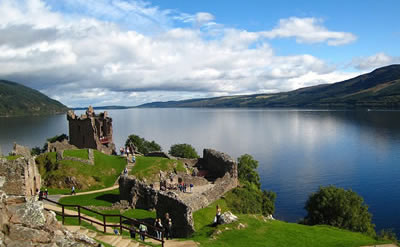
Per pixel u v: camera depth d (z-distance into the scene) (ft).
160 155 254.88
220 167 221.25
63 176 197.16
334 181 403.75
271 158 549.54
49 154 217.77
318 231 106.32
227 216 107.86
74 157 214.07
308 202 220.23
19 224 50.65
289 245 90.27
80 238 56.65
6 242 47.70
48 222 55.01
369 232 190.39
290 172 450.30
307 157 552.00
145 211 145.69
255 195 209.05
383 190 363.35
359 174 431.84
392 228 263.49
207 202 167.73
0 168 108.58
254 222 109.19
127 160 229.04
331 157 545.85
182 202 113.91
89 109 318.24
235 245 88.33
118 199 171.12
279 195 352.90
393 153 555.69
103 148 291.99
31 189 135.03
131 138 406.41
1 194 51.44
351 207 195.42
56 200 165.48
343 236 103.04
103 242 72.59
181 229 112.47
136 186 153.48
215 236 96.37
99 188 196.13
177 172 218.18
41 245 49.39
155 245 82.33
